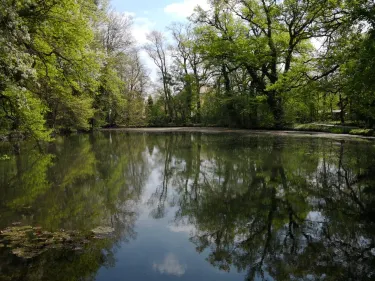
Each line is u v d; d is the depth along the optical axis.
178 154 16.17
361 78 9.82
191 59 46.94
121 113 48.38
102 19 23.14
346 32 13.47
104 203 7.50
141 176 10.90
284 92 19.47
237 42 29.38
